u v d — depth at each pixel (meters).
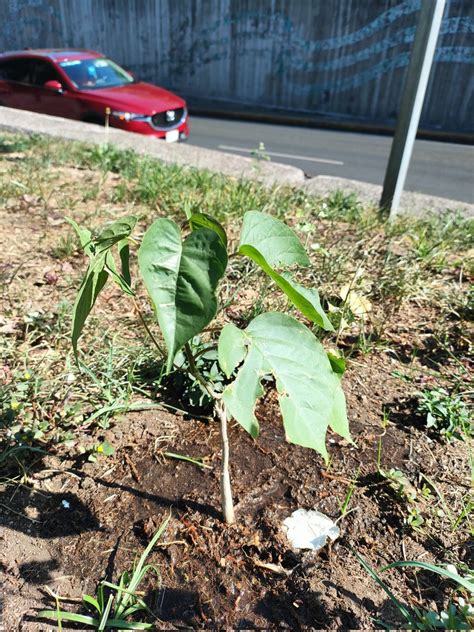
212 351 2.22
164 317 1.11
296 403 1.27
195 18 17.27
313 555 1.65
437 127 14.73
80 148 6.16
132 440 2.04
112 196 4.50
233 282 3.10
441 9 3.78
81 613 1.49
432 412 2.15
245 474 1.92
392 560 1.65
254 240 1.41
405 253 3.63
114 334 2.57
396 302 3.06
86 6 18.83
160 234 1.14
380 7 14.55
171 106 8.47
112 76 9.18
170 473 1.92
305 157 10.15
